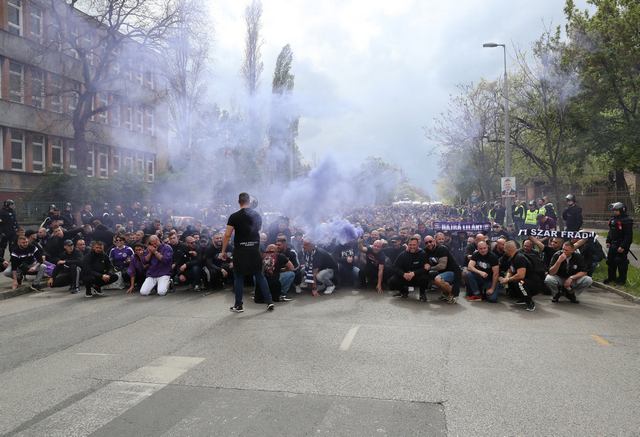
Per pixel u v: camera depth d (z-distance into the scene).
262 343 6.29
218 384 4.80
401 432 3.73
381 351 5.89
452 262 9.38
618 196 24.77
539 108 18.17
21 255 10.96
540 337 6.55
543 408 4.18
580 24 18.52
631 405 4.25
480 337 6.55
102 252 10.48
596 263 10.72
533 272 8.58
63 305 9.30
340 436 3.67
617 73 18.53
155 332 6.96
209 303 9.20
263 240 11.09
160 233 12.06
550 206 14.99
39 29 26.34
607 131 19.03
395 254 11.05
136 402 4.37
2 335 6.97
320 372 5.12
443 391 4.57
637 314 8.11
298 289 10.27
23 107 25.47
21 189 25.36
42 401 4.43
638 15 18.03
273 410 4.16
